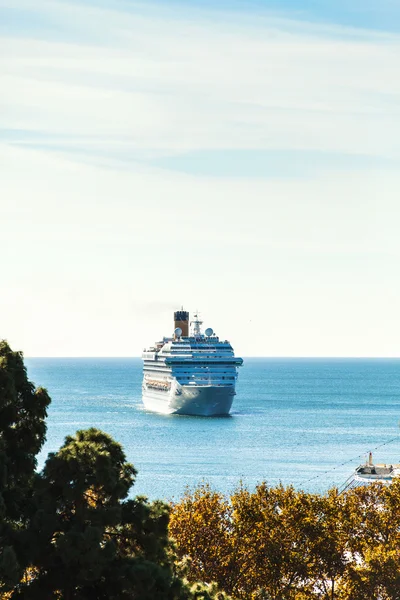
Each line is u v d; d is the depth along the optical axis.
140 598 78.62
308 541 124.25
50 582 79.81
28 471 84.69
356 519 132.00
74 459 79.62
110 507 80.50
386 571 119.38
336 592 128.12
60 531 79.88
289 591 123.62
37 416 86.12
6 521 80.38
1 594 74.56
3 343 86.94
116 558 81.56
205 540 121.56
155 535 84.06
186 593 82.75
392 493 137.50
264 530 123.50
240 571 121.69
